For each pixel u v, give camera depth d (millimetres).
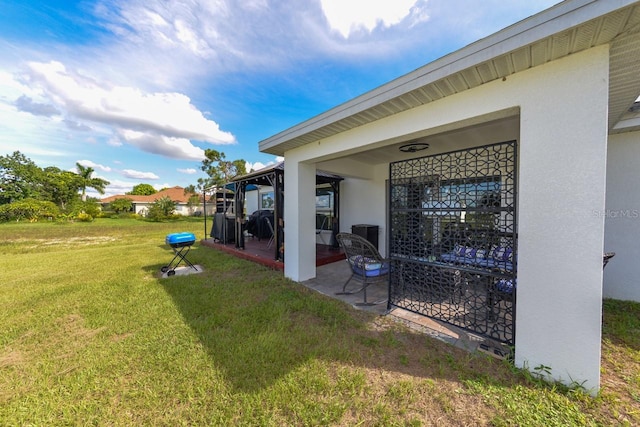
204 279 4500
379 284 4172
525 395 1708
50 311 3189
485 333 2436
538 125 1830
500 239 2459
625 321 2734
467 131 3363
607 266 3520
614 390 1735
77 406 1688
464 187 2588
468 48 1821
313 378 1905
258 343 2375
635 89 2090
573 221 1721
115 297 3637
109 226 17062
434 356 2178
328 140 3572
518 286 1966
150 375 1975
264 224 8422
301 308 3189
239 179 6766
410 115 2570
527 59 1753
